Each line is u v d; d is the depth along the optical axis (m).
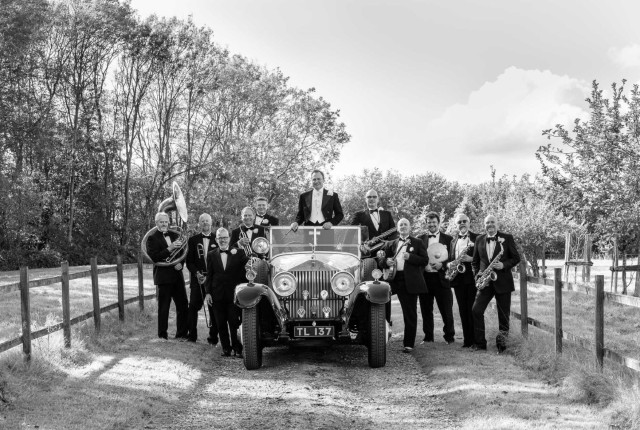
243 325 9.60
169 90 44.50
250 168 40.31
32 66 38.72
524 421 6.66
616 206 15.31
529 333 10.90
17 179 36.78
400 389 8.47
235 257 10.81
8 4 34.19
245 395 8.12
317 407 7.42
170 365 9.48
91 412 7.12
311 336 9.63
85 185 45.03
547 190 17.00
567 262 21.09
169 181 45.03
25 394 7.47
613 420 6.60
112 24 41.34
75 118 42.12
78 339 10.23
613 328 12.45
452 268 10.91
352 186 89.81
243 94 43.72
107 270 12.11
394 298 19.48
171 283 11.79
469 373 8.86
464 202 31.41
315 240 10.79
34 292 17.53
